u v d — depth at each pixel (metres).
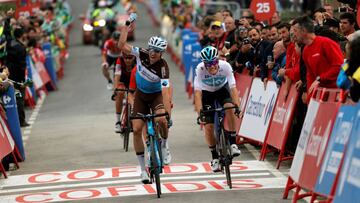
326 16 28.98
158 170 23.83
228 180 24.64
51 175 28.53
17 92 37.03
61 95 56.91
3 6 42.44
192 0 76.12
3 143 28.80
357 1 29.16
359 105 17.47
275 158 29.70
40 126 42.09
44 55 60.03
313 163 20.19
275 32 30.16
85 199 24.16
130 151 32.72
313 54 23.42
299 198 21.52
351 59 18.95
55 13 84.12
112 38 46.56
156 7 122.50
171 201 23.11
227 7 63.19
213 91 25.61
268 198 22.98
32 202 24.19
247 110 32.06
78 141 36.06
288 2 53.59
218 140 25.06
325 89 20.80
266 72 30.28
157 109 25.38
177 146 33.41
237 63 33.28
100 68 73.19
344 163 17.78
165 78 24.55
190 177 26.89
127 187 25.70
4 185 27.23
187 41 53.78
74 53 89.00
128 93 32.69
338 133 18.67
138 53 24.94
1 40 38.06
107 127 39.97
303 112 26.95
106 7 90.69
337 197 17.86
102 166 29.77
